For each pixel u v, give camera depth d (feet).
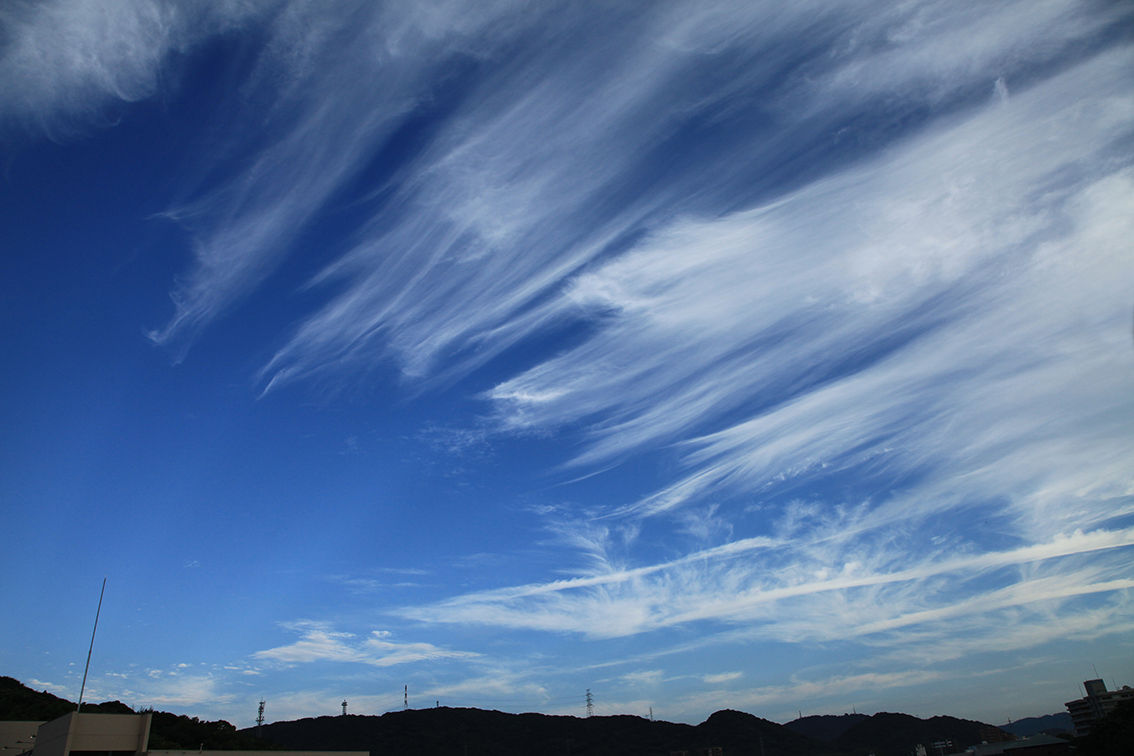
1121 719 393.29
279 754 305.32
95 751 256.32
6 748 341.41
